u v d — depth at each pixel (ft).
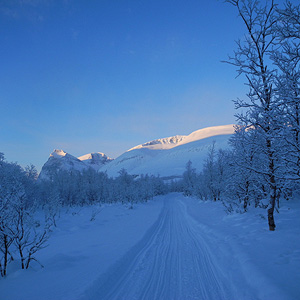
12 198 18.03
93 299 13.29
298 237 22.02
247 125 26.94
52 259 20.47
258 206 46.47
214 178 86.69
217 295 13.93
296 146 18.86
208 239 29.89
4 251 18.13
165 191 313.53
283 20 19.72
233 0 24.66
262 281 13.66
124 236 33.96
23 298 12.66
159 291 14.82
